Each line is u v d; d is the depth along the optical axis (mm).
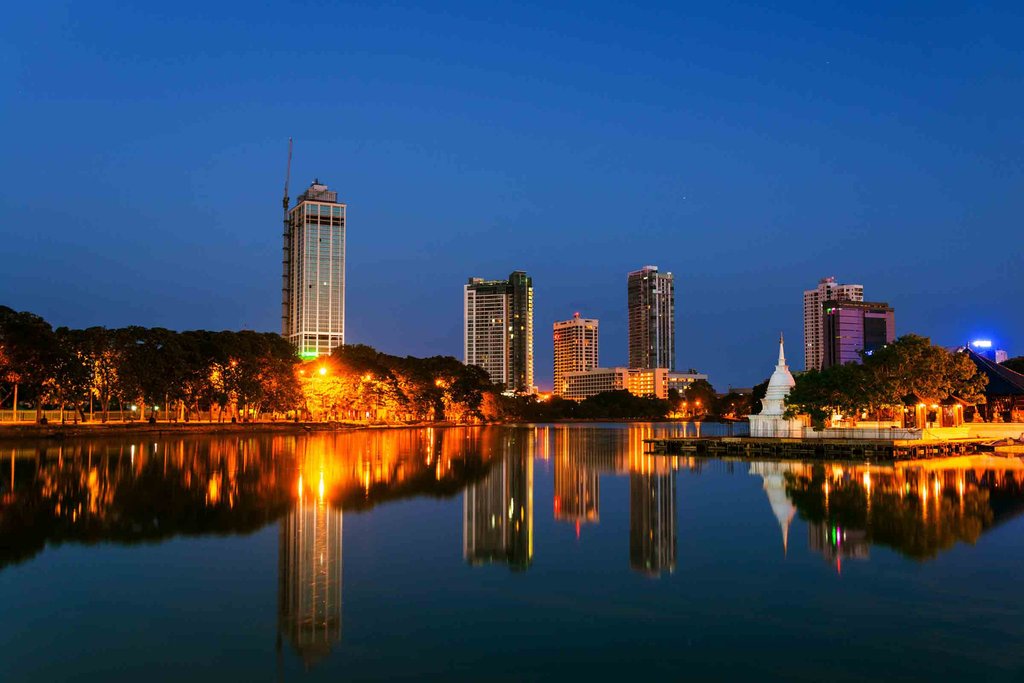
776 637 24109
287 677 21125
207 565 33156
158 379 139250
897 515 46000
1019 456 91000
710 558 34656
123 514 45625
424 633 24625
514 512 48438
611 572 32250
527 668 21750
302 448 105625
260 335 168375
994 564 33125
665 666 21859
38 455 87438
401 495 56094
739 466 81188
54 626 25078
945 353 104312
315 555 35219
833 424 115750
